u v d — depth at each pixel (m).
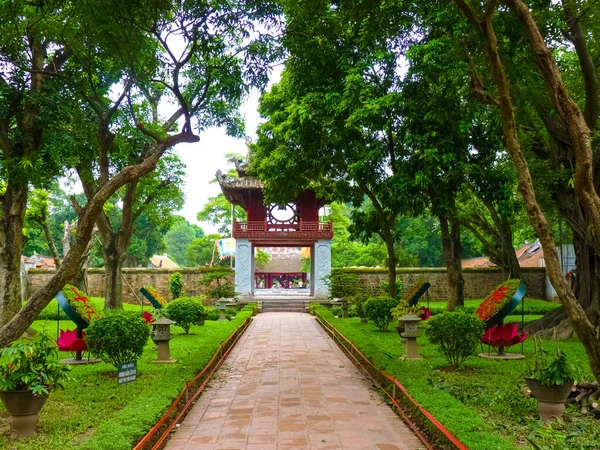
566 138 11.76
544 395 5.98
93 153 13.14
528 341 12.77
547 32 9.47
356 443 5.53
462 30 8.73
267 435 5.83
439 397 6.17
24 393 5.43
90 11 8.09
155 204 20.75
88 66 9.78
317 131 14.90
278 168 16.11
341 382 8.84
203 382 8.46
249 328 18.42
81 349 10.02
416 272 28.41
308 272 41.06
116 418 5.36
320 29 9.72
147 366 9.62
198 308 15.21
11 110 11.41
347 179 16.36
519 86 9.68
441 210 13.87
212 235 36.28
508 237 19.56
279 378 9.23
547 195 12.05
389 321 15.26
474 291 27.94
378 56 12.73
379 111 12.74
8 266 11.77
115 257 17.88
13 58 10.58
